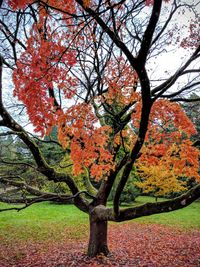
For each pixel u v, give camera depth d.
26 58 5.28
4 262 10.24
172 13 5.89
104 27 3.81
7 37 6.59
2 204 25.89
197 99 7.04
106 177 8.38
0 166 10.47
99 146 6.42
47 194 7.93
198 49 4.61
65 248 12.45
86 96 7.50
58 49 5.15
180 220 20.78
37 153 7.34
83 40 6.17
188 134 6.62
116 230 17.12
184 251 11.69
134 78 6.87
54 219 20.66
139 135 4.85
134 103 7.10
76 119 5.73
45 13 5.06
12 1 4.14
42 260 10.20
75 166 6.32
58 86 6.00
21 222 19.03
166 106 6.41
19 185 7.79
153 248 12.25
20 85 5.21
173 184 21.42
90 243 9.47
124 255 10.39
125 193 28.05
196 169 6.78
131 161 5.26
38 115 5.30
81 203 9.16
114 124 7.90
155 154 6.81
